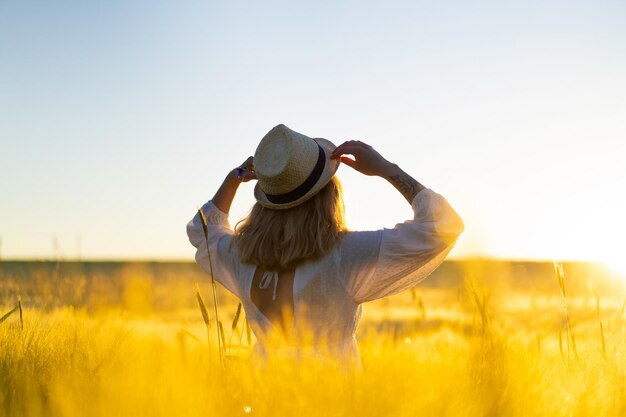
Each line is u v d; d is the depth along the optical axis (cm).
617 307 374
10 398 246
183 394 238
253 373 264
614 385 268
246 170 390
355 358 329
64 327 355
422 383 259
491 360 251
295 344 325
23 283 627
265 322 335
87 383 259
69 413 227
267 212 343
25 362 297
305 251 327
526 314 347
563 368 319
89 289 543
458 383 250
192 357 304
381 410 232
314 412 233
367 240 329
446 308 354
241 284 349
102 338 326
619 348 347
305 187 328
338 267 328
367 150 343
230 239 367
